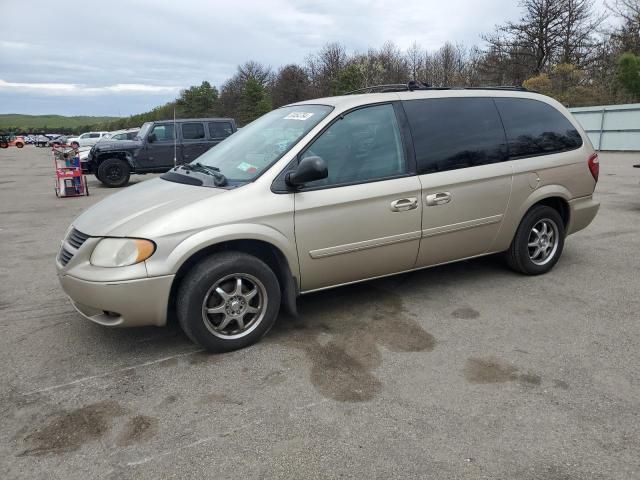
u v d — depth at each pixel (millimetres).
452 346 3615
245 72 61344
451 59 46031
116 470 2426
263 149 3938
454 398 2963
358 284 4926
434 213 4191
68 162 12516
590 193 5191
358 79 37844
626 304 4305
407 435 2637
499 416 2775
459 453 2486
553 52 35219
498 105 4672
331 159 3820
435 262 4418
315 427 2723
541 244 5020
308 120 3979
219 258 3449
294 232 3621
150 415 2867
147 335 3914
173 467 2438
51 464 2477
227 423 2775
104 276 3225
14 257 6461
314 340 3760
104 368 3420
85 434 2711
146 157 14648
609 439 2561
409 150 4113
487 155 4484
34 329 4082
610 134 20719
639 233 6773
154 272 3248
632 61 25719
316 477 2350
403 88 4402
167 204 3486
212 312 3477
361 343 3695
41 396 3088
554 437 2588
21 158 33594
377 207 3910
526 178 4672
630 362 3330
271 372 3311
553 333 3785
